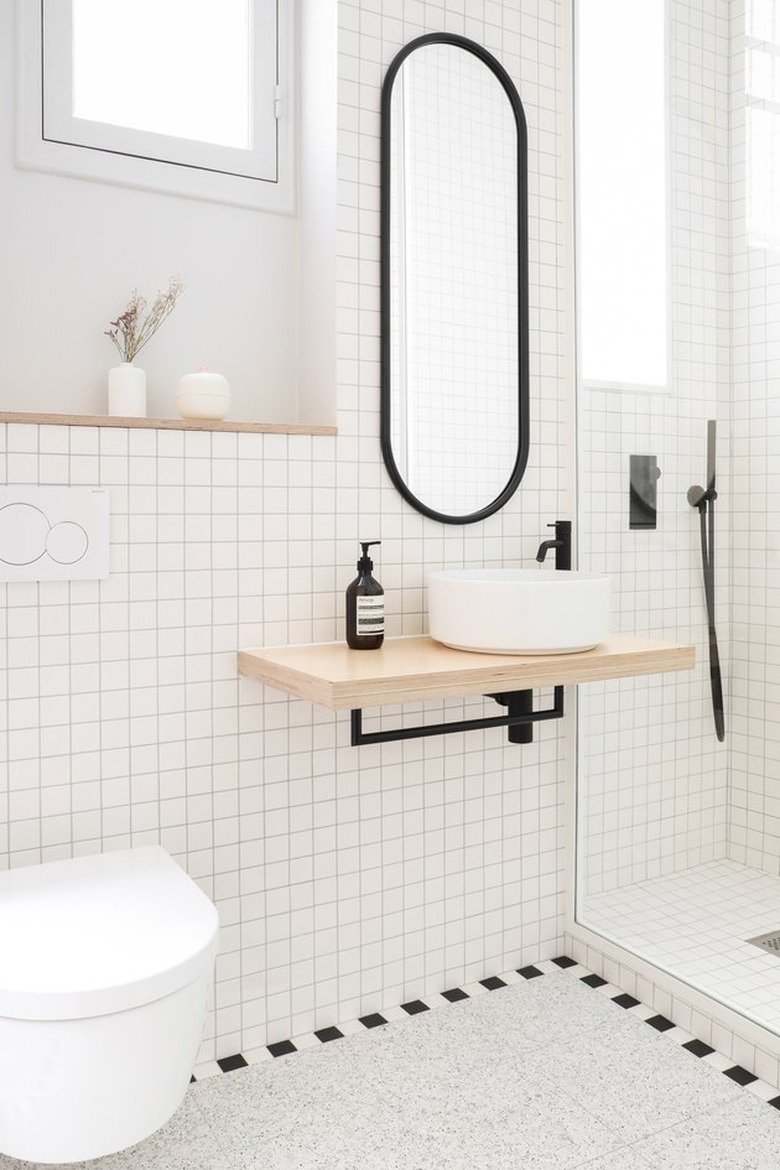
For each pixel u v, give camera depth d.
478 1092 1.76
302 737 1.94
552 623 1.76
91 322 1.91
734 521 1.90
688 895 2.00
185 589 1.80
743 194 1.87
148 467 1.75
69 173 1.86
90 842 1.73
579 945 2.30
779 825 1.82
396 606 2.06
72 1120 1.21
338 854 1.99
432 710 2.11
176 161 1.98
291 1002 1.95
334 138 1.95
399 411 2.04
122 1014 1.19
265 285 2.11
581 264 2.26
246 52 2.09
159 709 1.79
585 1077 1.81
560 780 2.32
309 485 1.93
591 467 2.25
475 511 2.16
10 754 1.65
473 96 2.12
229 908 1.87
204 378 1.83
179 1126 1.66
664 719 2.06
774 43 1.80
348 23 1.94
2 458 1.61
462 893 2.18
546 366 2.27
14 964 1.22
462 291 2.12
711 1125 1.66
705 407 1.96
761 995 1.82
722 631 1.94
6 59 1.81
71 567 1.67
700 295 1.96
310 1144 1.61
